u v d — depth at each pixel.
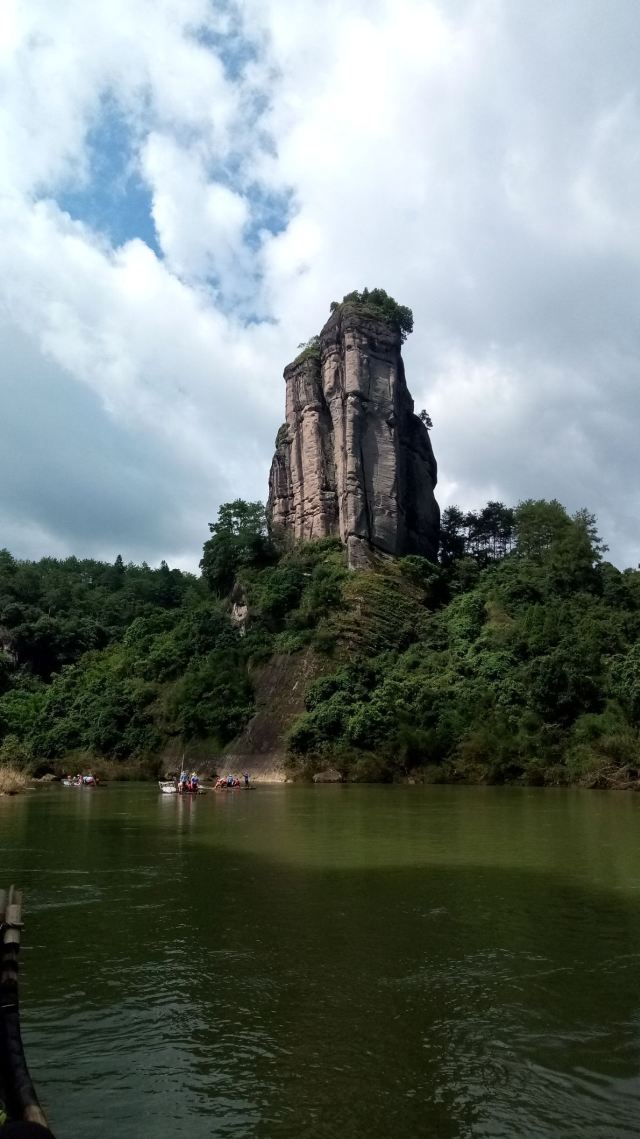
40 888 14.86
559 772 49.66
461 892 14.42
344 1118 5.99
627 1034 7.59
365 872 16.62
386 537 83.00
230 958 10.05
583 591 76.00
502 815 29.52
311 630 70.88
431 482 95.31
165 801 38.09
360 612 71.25
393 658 67.88
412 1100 6.27
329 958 10.09
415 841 21.59
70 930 11.54
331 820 27.64
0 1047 5.82
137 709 73.06
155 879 15.81
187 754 66.81
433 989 8.86
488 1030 7.67
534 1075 6.71
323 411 88.94
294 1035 7.55
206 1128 5.84
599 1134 5.75
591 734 51.06
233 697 68.12
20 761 71.94
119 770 67.12
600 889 14.73
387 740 57.00
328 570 77.50
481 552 98.50
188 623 82.62
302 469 88.31
